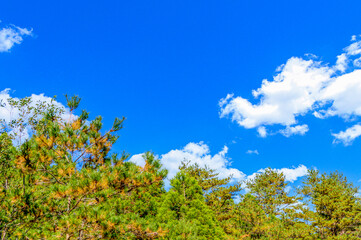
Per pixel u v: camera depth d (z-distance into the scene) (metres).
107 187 7.00
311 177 24.91
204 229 12.60
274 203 27.42
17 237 6.48
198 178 29.69
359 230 18.58
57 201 7.05
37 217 6.64
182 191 14.50
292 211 20.56
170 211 13.20
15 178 8.75
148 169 7.66
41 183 7.38
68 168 7.45
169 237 9.62
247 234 19.61
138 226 7.38
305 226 19.48
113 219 6.69
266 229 19.38
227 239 16.48
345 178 26.41
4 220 6.14
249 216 20.58
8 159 9.37
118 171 7.11
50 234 6.46
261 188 32.09
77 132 8.96
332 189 22.84
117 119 9.52
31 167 6.77
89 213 6.59
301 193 25.28
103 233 6.74
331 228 19.97
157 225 8.47
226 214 23.42
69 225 6.26
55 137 7.86
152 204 12.31
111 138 9.43
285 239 18.28
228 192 27.72
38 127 11.91
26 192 6.69
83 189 6.58
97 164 9.21
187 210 13.24
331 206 20.48
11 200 6.48
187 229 9.95
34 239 6.34
